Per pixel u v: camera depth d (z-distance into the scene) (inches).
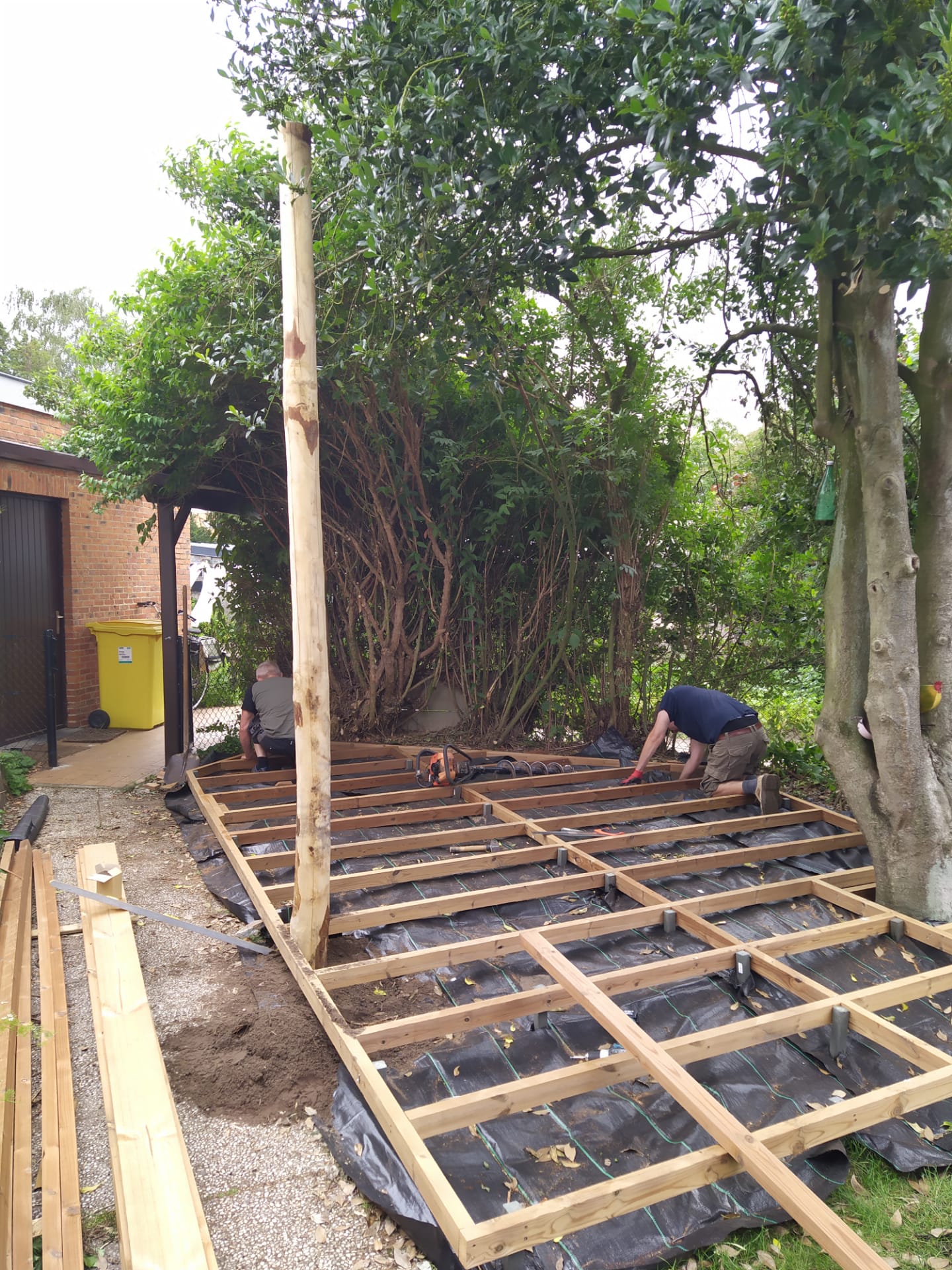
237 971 134.6
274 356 203.9
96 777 262.4
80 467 311.6
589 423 241.0
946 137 87.7
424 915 142.7
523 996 107.7
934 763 151.1
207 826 206.2
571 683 295.0
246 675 340.5
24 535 317.1
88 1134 96.7
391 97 137.2
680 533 281.0
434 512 291.7
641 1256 78.4
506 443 276.7
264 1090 104.8
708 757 232.1
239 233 219.8
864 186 98.8
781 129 99.0
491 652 297.7
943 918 146.8
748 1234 83.6
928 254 103.3
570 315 257.4
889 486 140.9
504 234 151.4
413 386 224.1
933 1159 93.4
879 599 145.0
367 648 305.7
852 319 147.5
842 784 157.1
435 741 295.6
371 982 129.6
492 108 128.8
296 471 123.5
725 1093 100.1
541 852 173.6
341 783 228.1
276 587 323.9
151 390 228.5
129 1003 106.7
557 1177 86.7
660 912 139.3
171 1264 68.2
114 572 372.2
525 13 119.5
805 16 88.7
